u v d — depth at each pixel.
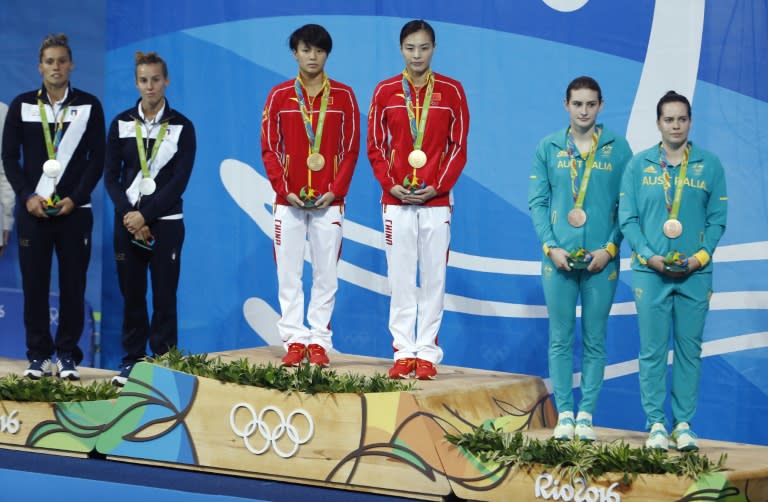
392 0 15.72
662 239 11.43
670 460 10.59
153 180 14.01
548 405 13.63
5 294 17.62
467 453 11.32
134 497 11.68
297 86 13.37
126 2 17.17
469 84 15.38
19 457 13.01
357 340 16.19
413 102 12.89
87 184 14.18
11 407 13.36
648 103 14.46
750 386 14.05
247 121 16.62
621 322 14.73
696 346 11.45
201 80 16.84
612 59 14.62
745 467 10.64
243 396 12.23
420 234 12.98
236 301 16.83
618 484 10.56
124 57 17.25
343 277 16.23
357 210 16.11
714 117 14.12
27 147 14.33
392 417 11.55
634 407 14.69
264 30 16.45
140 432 12.75
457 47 15.41
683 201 11.40
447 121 12.89
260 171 16.59
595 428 12.91
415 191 12.66
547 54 14.95
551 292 11.95
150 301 17.39
